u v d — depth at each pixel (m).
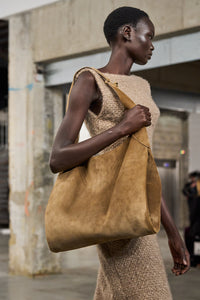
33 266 6.88
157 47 5.51
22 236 7.03
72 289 6.11
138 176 1.58
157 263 1.79
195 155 15.87
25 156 7.04
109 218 1.58
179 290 6.13
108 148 1.75
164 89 9.22
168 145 15.77
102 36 5.98
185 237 8.31
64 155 1.65
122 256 1.77
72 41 6.35
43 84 7.00
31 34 6.94
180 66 8.95
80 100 1.71
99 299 1.95
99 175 1.66
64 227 1.64
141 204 1.54
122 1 5.70
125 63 1.87
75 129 1.70
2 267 7.73
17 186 7.14
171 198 15.98
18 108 7.16
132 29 1.84
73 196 1.66
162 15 5.29
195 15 5.01
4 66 10.66
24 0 6.93
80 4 6.23
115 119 1.76
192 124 15.94
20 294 5.77
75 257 9.05
